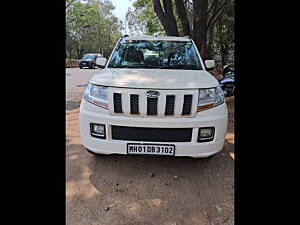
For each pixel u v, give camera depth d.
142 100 2.48
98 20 50.59
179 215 2.19
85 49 51.66
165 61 3.48
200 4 6.97
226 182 2.68
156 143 2.50
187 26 7.52
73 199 2.39
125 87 2.50
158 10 7.39
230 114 5.45
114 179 2.74
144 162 3.11
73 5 42.38
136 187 2.59
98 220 2.12
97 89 2.63
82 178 2.76
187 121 2.48
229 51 17.42
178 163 3.09
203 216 2.18
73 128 4.58
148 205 2.32
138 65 3.43
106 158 3.21
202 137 2.54
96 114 2.58
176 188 2.57
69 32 43.69
